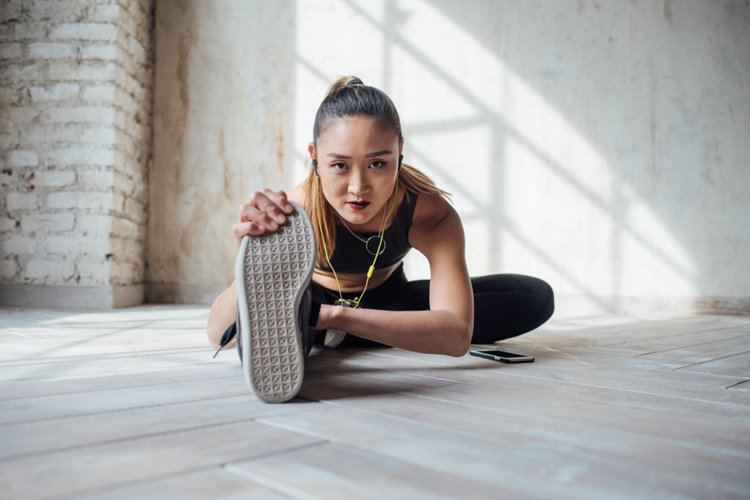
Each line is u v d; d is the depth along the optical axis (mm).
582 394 1140
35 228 3652
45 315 2967
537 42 4457
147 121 4309
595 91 4445
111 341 1920
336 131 1107
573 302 4383
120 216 3830
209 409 940
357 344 1825
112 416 880
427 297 1771
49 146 3678
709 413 989
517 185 4422
